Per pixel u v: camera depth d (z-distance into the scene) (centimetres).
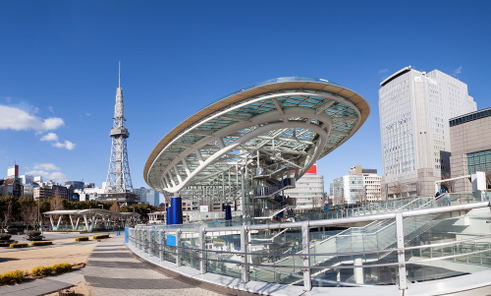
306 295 878
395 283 894
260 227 1045
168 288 1205
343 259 1073
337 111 3388
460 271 969
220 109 2875
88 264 2042
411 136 16162
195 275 1248
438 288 829
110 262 2109
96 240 5281
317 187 17362
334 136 4362
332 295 853
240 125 3216
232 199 8588
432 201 3138
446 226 1511
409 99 16350
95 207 13400
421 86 16175
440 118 16412
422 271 939
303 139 4466
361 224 1792
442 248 1182
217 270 1238
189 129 3150
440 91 16750
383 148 17888
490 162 10888
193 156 4531
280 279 1025
